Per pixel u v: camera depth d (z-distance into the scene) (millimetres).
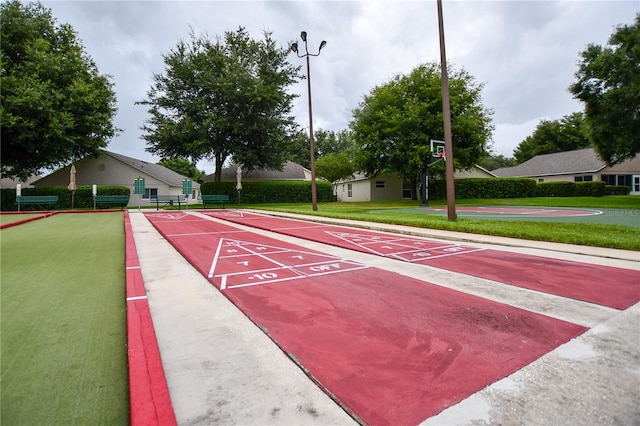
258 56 29297
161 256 6852
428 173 27547
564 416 1949
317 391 2191
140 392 2102
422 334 3090
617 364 2562
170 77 27359
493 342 2932
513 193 33719
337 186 43781
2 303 3945
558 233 8391
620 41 20531
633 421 1905
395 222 11883
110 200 24062
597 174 35906
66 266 5891
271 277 5113
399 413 1966
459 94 26000
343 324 3314
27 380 2311
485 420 1910
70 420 1898
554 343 2918
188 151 27000
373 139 27547
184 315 3551
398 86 27828
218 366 2498
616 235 8070
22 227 11938
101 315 3582
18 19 24516
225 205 27781
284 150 30203
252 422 1882
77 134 25266
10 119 20453
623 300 4039
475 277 5105
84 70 26688
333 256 6754
